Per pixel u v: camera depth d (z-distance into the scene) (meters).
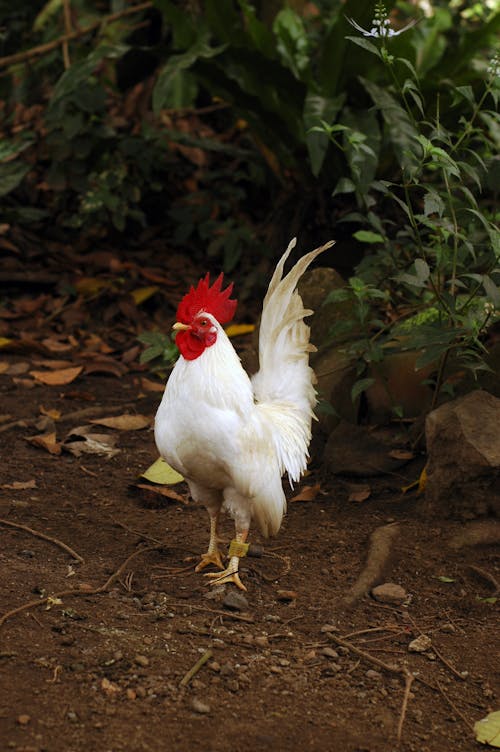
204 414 3.80
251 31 7.80
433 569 4.35
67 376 6.67
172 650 3.51
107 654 3.43
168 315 7.97
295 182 8.27
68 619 3.67
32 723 3.00
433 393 5.48
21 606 3.72
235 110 8.11
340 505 5.02
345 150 5.48
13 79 9.98
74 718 3.05
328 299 5.15
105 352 7.22
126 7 9.71
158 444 4.01
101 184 8.56
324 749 3.00
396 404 5.62
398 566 4.36
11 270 8.26
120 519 4.75
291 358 4.36
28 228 8.86
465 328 4.59
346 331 5.27
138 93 9.33
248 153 8.64
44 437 5.62
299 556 4.44
